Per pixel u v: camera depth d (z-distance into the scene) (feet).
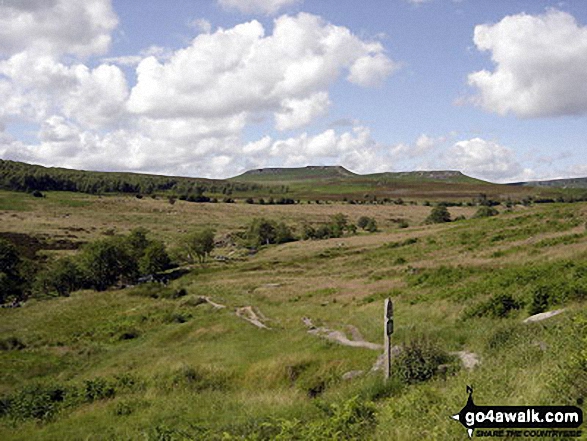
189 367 62.75
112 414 47.26
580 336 29.81
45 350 121.70
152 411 46.29
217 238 416.05
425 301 87.04
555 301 58.23
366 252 227.40
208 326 113.39
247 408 41.34
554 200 600.80
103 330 139.95
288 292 147.64
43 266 273.33
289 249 304.30
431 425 21.54
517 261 104.47
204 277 240.12
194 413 43.34
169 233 444.96
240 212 595.88
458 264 121.08
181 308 157.79
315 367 55.16
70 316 172.04
